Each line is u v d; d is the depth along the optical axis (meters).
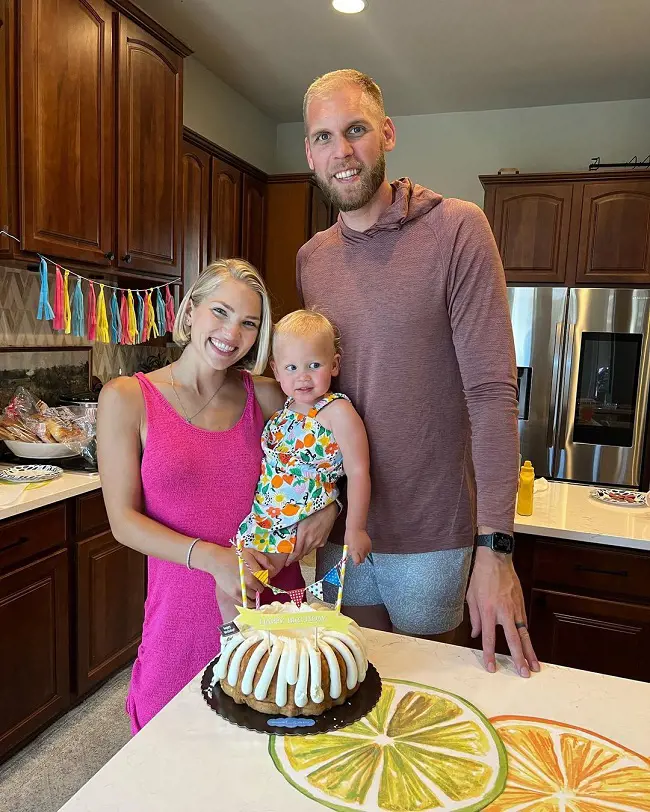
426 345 1.29
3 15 1.97
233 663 0.86
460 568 1.34
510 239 3.88
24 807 1.87
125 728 2.26
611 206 3.71
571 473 3.84
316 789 0.70
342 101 1.24
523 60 3.50
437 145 4.44
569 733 0.81
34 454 2.47
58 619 2.22
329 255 1.41
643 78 3.71
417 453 1.31
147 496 1.30
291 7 2.96
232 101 4.06
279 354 1.36
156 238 2.77
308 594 1.24
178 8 2.98
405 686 0.92
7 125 2.01
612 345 3.69
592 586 2.00
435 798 0.69
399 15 3.01
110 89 2.43
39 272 2.55
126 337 2.76
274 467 1.37
